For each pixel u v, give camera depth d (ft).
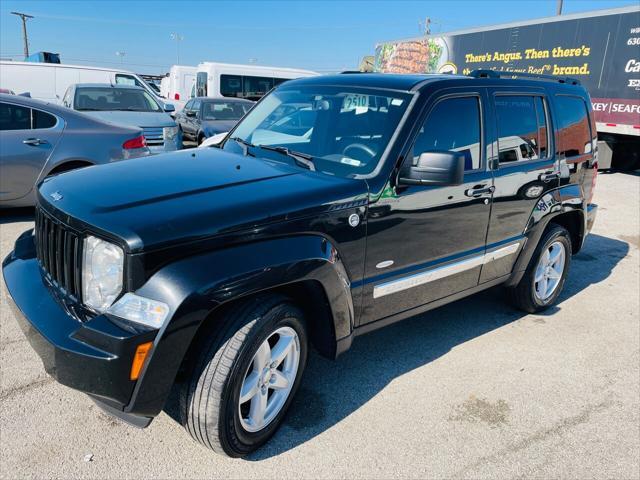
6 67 47.03
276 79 62.49
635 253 22.24
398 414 10.26
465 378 11.71
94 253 7.52
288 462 8.77
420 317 14.84
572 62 42.63
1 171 19.88
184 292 7.16
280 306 8.39
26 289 8.75
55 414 9.49
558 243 15.19
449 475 8.74
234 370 7.83
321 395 10.71
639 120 38.83
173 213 7.64
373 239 9.76
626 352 13.39
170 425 9.43
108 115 29.14
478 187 11.69
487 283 13.25
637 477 8.98
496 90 12.38
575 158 15.06
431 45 57.16
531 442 9.73
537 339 13.84
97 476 8.16
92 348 7.09
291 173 9.82
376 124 10.56
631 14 38.24
